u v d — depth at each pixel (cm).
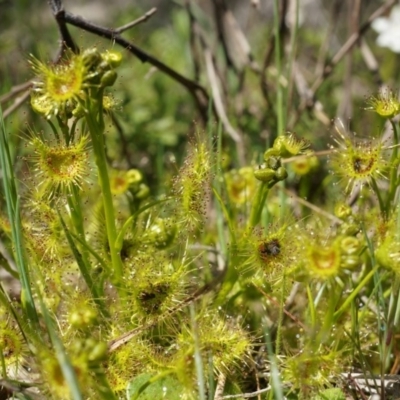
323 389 26
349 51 38
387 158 28
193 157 27
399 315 27
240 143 34
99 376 24
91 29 30
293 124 35
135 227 28
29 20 48
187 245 27
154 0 60
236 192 31
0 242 29
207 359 25
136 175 29
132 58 44
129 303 26
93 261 28
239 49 38
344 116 38
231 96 39
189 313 27
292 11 36
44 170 26
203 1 53
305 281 25
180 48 47
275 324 28
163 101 42
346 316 27
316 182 35
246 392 27
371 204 32
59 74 25
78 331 25
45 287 27
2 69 42
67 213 28
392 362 28
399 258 25
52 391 24
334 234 26
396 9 42
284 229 26
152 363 26
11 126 34
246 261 26
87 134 26
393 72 46
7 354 26
